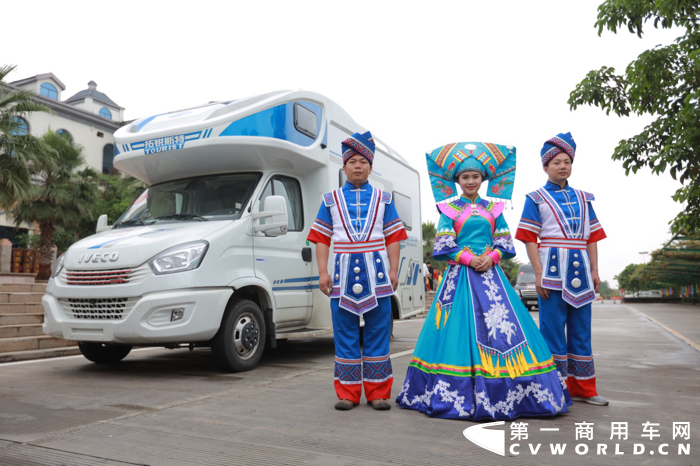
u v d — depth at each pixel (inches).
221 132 223.5
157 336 190.1
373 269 152.4
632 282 2060.8
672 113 262.2
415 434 123.3
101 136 1317.7
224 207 229.0
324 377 201.9
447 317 146.6
